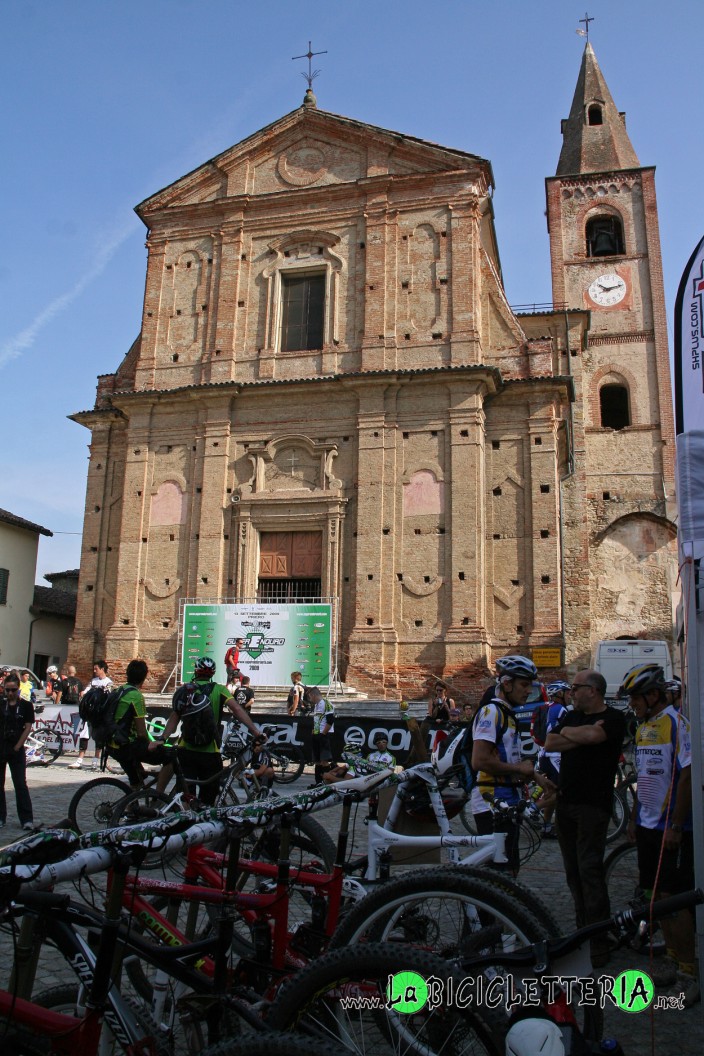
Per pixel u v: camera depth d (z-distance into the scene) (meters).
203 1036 4.60
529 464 27.70
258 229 31.34
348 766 7.75
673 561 36.97
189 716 10.48
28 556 40.56
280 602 28.20
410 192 29.97
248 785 12.94
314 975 3.78
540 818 11.12
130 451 30.62
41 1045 3.62
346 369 29.25
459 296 28.69
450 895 4.44
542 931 4.25
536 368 28.50
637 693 7.52
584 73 48.09
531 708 16.11
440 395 28.05
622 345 40.47
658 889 6.87
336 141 31.23
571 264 42.16
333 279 30.03
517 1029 3.50
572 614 35.91
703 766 6.07
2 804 12.82
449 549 26.88
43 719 21.83
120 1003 3.86
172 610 29.03
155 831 4.09
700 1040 5.64
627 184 42.72
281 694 26.64
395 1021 3.97
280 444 29.17
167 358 31.23
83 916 3.90
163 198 32.50
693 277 7.14
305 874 5.51
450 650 26.03
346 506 28.19
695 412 6.96
